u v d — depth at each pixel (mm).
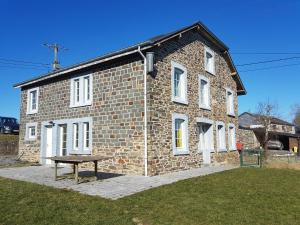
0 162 16375
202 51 15781
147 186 9203
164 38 12047
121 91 12273
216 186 9266
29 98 17359
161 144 11906
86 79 14070
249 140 25094
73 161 9211
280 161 19547
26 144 17078
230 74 19281
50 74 15305
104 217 6191
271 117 34938
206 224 5871
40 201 7309
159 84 12031
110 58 12336
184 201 7426
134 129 11688
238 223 5930
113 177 10898
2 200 7414
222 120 17344
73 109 14219
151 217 6254
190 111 14008
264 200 7629
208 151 15367
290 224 5926
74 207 6840
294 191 8836
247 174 12023
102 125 12797
